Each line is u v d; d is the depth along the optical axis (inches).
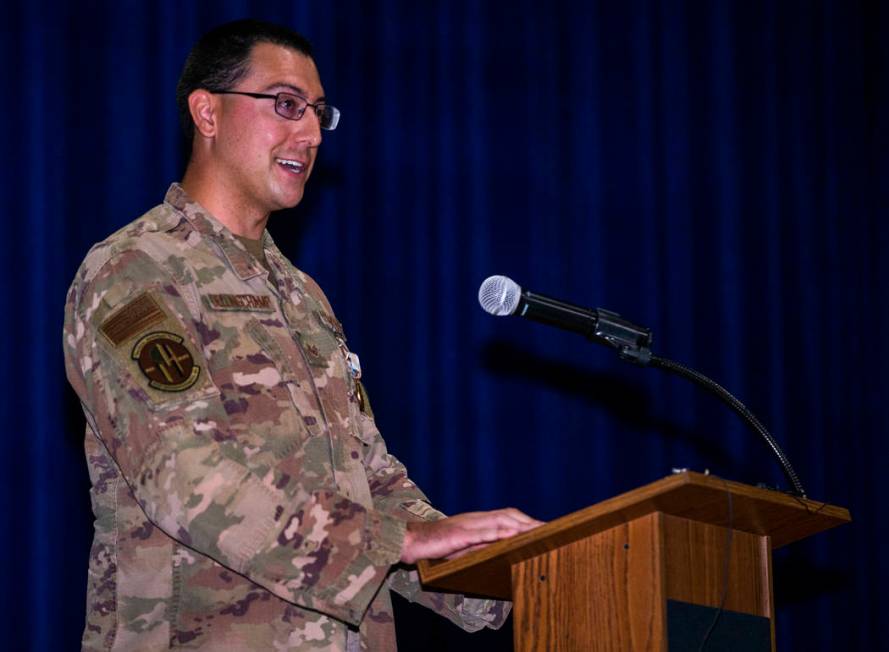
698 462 466.3
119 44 392.5
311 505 198.1
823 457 494.6
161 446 198.2
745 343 486.6
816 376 498.3
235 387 212.4
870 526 502.0
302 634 207.8
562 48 468.4
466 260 439.8
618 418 454.0
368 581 196.4
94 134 386.6
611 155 472.1
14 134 377.7
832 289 506.9
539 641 180.9
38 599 363.6
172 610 204.5
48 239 376.5
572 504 444.1
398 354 423.2
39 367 370.9
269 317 223.6
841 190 513.7
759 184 498.3
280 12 417.1
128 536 207.9
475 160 444.5
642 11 481.7
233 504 195.3
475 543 195.2
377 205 427.2
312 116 242.4
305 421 218.1
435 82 443.8
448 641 409.4
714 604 188.4
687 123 486.9
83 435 373.1
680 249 478.3
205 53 242.8
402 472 245.6
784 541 210.8
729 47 497.4
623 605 175.9
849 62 521.7
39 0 384.8
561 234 456.8
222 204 237.0
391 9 438.0
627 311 465.7
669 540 182.9
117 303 209.2
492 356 438.0
